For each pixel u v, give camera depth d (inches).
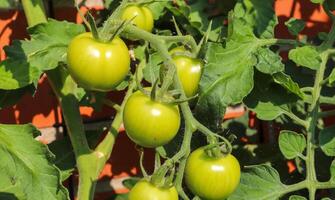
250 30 27.7
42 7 27.0
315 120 27.7
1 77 25.0
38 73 25.2
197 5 33.2
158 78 20.8
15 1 32.2
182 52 23.7
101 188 34.9
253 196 26.8
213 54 26.6
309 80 32.6
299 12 37.6
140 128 21.2
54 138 33.5
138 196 21.4
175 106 21.6
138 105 21.2
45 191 23.3
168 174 22.7
